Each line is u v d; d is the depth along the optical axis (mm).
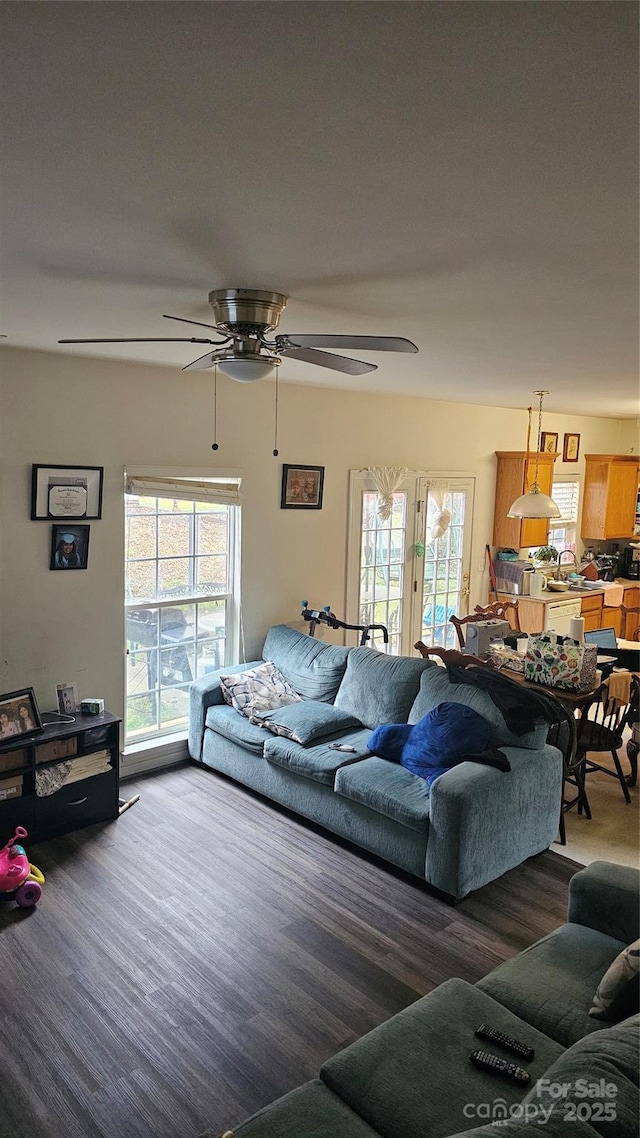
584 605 7555
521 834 3750
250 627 5363
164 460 4719
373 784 3729
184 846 3984
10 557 4125
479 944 3203
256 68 1121
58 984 2906
